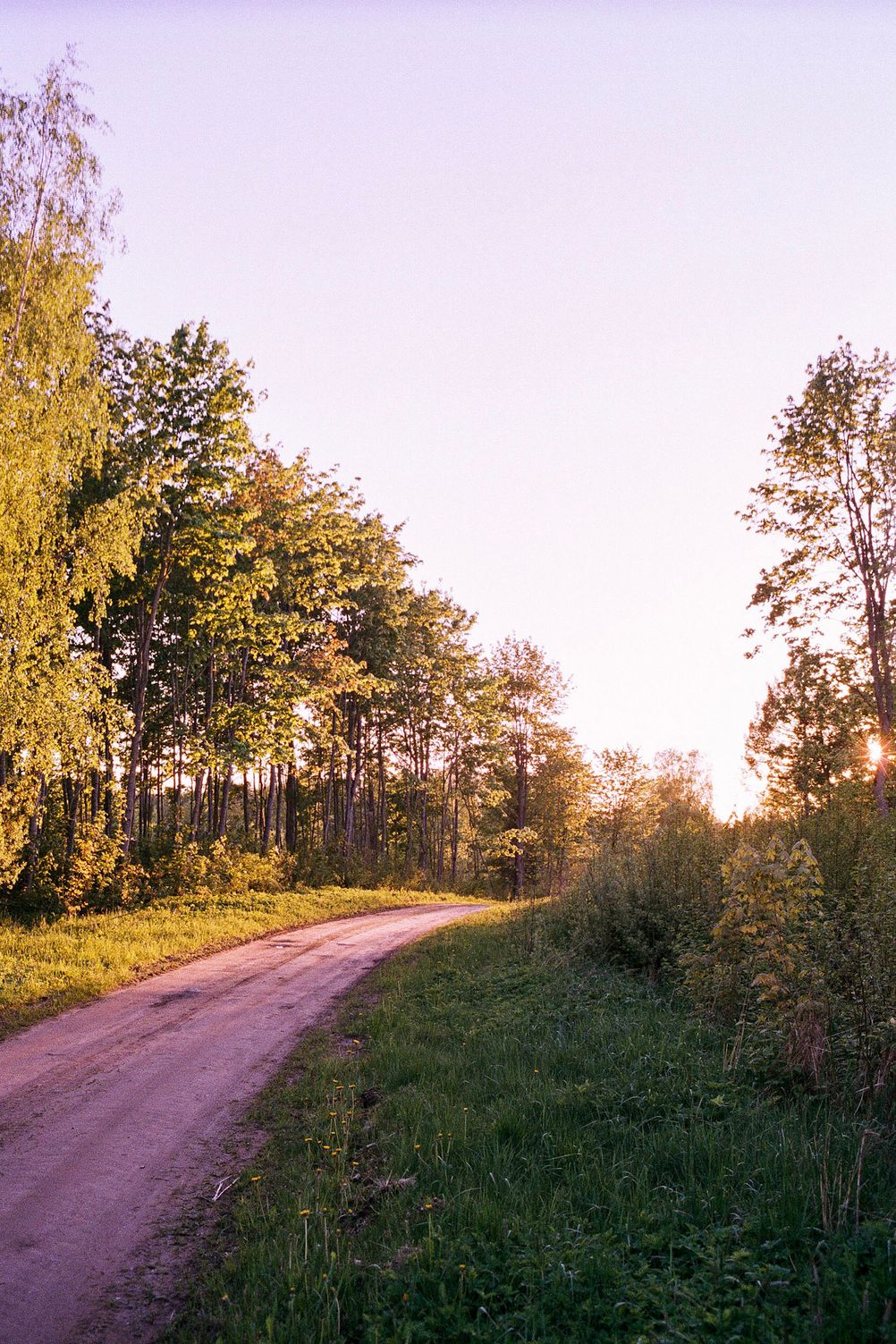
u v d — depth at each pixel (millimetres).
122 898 22266
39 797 20828
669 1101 7059
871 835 10617
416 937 20172
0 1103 7965
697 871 13141
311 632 36719
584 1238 4871
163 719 34562
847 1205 4832
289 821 43531
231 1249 5383
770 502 25453
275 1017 11727
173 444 24484
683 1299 4199
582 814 53406
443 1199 5617
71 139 16828
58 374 17531
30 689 17953
